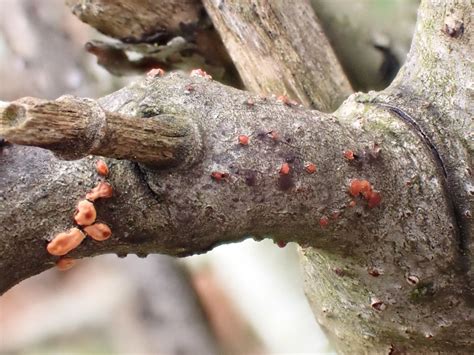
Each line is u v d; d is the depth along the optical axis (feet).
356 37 0.54
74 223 0.35
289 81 0.50
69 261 0.36
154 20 0.53
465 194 0.42
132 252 0.37
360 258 0.42
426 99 0.43
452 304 0.43
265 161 0.37
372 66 0.55
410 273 0.42
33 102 0.31
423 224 0.41
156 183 0.36
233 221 0.37
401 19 0.53
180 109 0.36
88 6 0.53
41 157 0.35
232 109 0.38
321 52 0.51
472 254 0.42
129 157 0.34
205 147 0.36
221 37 0.51
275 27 0.50
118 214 0.36
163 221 0.36
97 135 0.32
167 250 0.38
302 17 0.51
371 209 0.40
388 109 0.43
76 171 0.35
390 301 0.43
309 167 0.38
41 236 0.35
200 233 0.37
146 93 0.37
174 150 0.35
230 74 0.56
